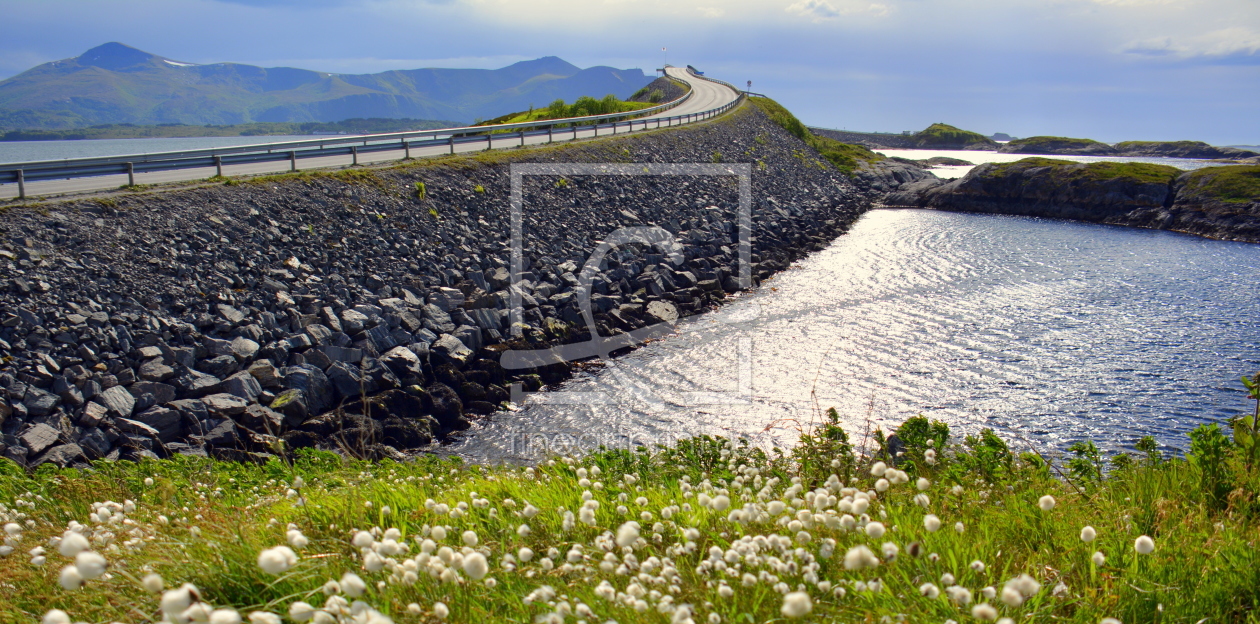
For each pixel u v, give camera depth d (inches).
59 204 716.0
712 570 130.6
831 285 1162.0
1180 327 882.8
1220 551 140.6
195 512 214.2
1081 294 1071.6
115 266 665.0
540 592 110.6
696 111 2588.6
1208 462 197.3
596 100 2551.7
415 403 627.8
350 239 872.3
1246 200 1720.0
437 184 1104.2
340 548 155.9
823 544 126.5
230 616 75.3
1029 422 620.4
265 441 531.8
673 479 256.2
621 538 121.6
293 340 655.8
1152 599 124.7
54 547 165.9
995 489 208.8
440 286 852.6
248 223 815.1
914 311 988.6
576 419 640.4
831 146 3437.5
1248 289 1080.2
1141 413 631.2
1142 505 178.5
